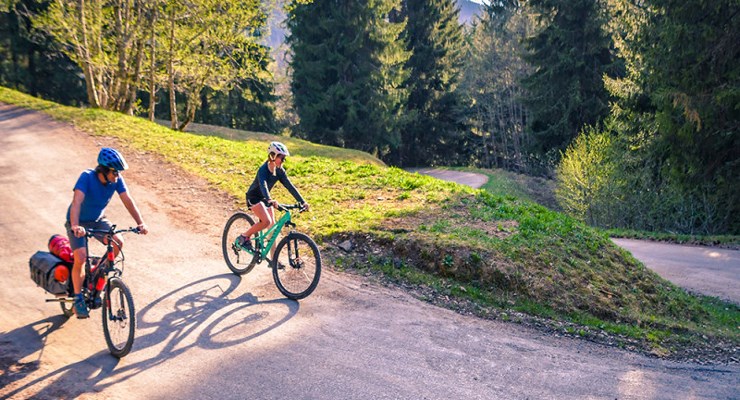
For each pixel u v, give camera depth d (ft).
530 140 148.66
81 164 45.47
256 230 24.16
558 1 118.83
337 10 149.59
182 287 23.91
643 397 18.70
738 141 62.39
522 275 28.37
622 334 25.84
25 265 24.66
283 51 139.74
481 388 17.72
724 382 21.26
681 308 32.53
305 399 15.98
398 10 188.14
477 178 143.02
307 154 106.11
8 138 52.85
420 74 187.62
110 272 18.31
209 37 78.74
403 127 171.12
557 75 121.49
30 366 16.63
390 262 29.14
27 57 131.44
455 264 28.55
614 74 115.14
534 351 21.65
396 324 22.33
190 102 87.25
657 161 78.84
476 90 192.03
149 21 76.48
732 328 31.73
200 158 51.42
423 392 16.99
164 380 16.49
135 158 49.34
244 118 163.53
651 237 65.16
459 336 22.02
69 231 17.65
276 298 23.67
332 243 31.27
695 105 61.41
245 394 16.01
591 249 34.68
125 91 79.20
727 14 60.23
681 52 62.75
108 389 15.78
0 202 33.99
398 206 37.58
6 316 19.75
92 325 19.71
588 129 115.34
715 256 53.11
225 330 20.17
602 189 81.66
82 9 70.69
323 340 20.07
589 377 19.80
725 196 68.54
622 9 78.95
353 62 155.53
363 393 16.58
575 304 28.04
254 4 77.92
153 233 31.14
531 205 41.32
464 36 237.45
